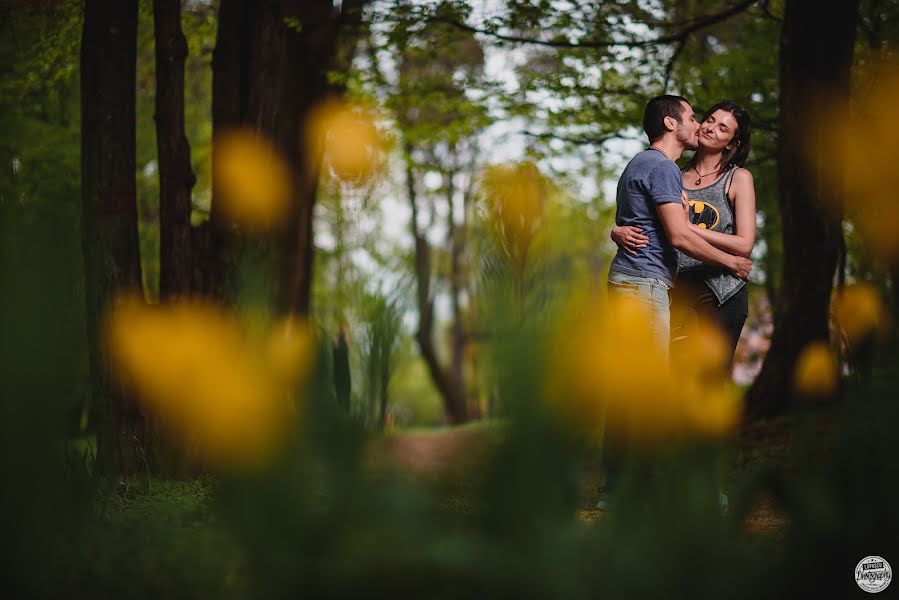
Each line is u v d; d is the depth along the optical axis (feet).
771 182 40.88
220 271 20.10
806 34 28.27
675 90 37.65
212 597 3.71
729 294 16.24
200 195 57.93
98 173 18.53
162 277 20.10
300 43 32.99
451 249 82.64
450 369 89.20
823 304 29.30
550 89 37.06
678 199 15.34
